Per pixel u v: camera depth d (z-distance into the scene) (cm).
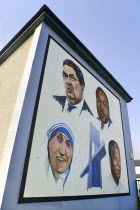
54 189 295
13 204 219
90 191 386
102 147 496
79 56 520
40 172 278
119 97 739
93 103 518
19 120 271
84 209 347
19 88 329
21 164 249
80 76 487
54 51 411
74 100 432
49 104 345
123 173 571
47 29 419
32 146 278
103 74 618
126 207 509
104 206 414
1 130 321
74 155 375
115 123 626
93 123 487
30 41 430
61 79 404
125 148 641
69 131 381
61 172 324
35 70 336
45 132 313
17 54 461
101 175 450
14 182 230
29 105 298
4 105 370
